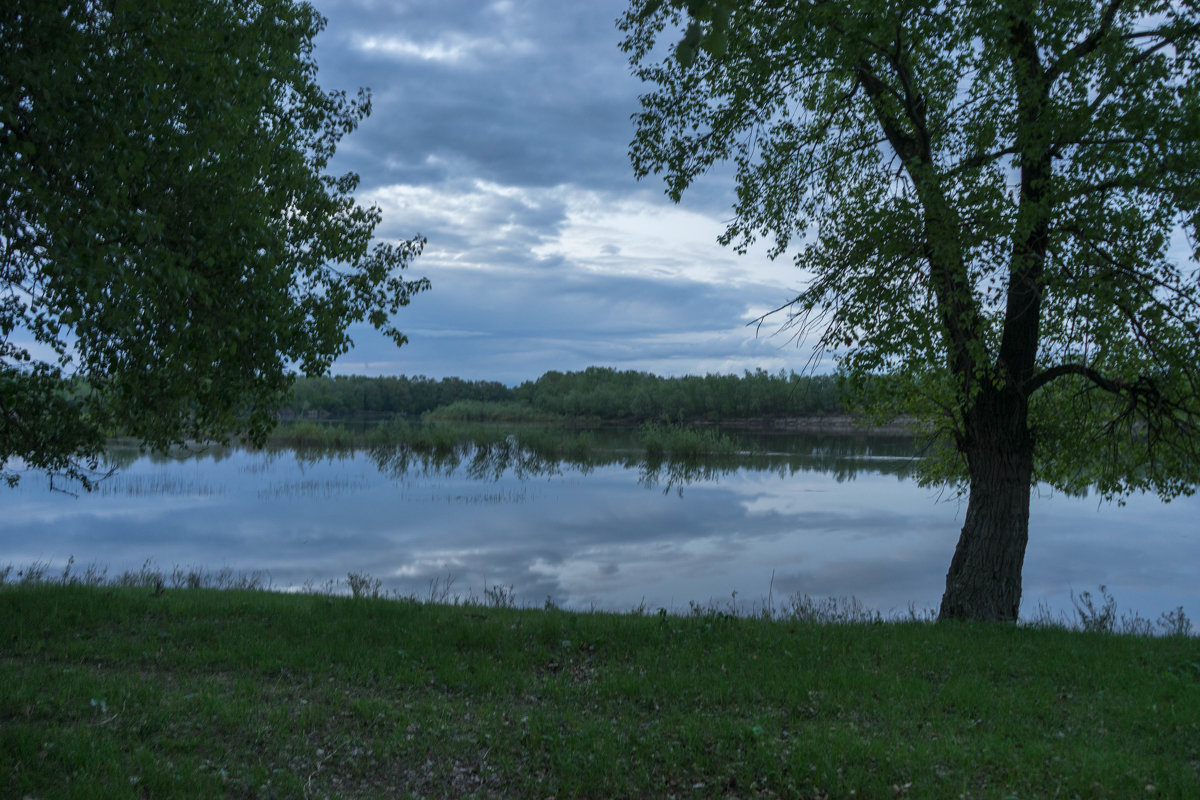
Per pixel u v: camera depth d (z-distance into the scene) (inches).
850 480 1505.9
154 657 328.8
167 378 366.0
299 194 414.6
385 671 320.2
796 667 323.0
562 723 266.5
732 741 247.3
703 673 314.3
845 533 976.9
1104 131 376.5
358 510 1131.9
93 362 352.8
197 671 315.0
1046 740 251.1
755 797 219.6
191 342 317.7
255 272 338.0
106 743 230.8
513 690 302.4
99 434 451.5
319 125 459.2
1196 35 379.2
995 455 448.5
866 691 294.7
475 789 225.3
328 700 284.2
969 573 449.7
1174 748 245.6
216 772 221.9
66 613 388.8
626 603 642.2
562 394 4018.2
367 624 386.9
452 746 248.2
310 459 1835.6
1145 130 364.8
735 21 416.2
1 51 234.2
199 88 281.0
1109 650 357.1
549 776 231.0
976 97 424.8
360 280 432.8
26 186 240.8
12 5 230.5
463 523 1036.5
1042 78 400.5
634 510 1144.2
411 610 432.5
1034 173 414.9
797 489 1378.0
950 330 404.8
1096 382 434.9
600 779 227.5
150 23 262.5
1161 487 473.1
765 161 493.7
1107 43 383.2
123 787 207.2
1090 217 372.5
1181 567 786.2
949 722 266.8
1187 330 389.4
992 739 250.4
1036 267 408.2
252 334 353.4
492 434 2186.3
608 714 277.3
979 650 351.6
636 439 2476.6
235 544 893.8
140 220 249.8
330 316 409.7
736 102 458.3
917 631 391.2
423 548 880.9
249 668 320.2
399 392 4552.2
